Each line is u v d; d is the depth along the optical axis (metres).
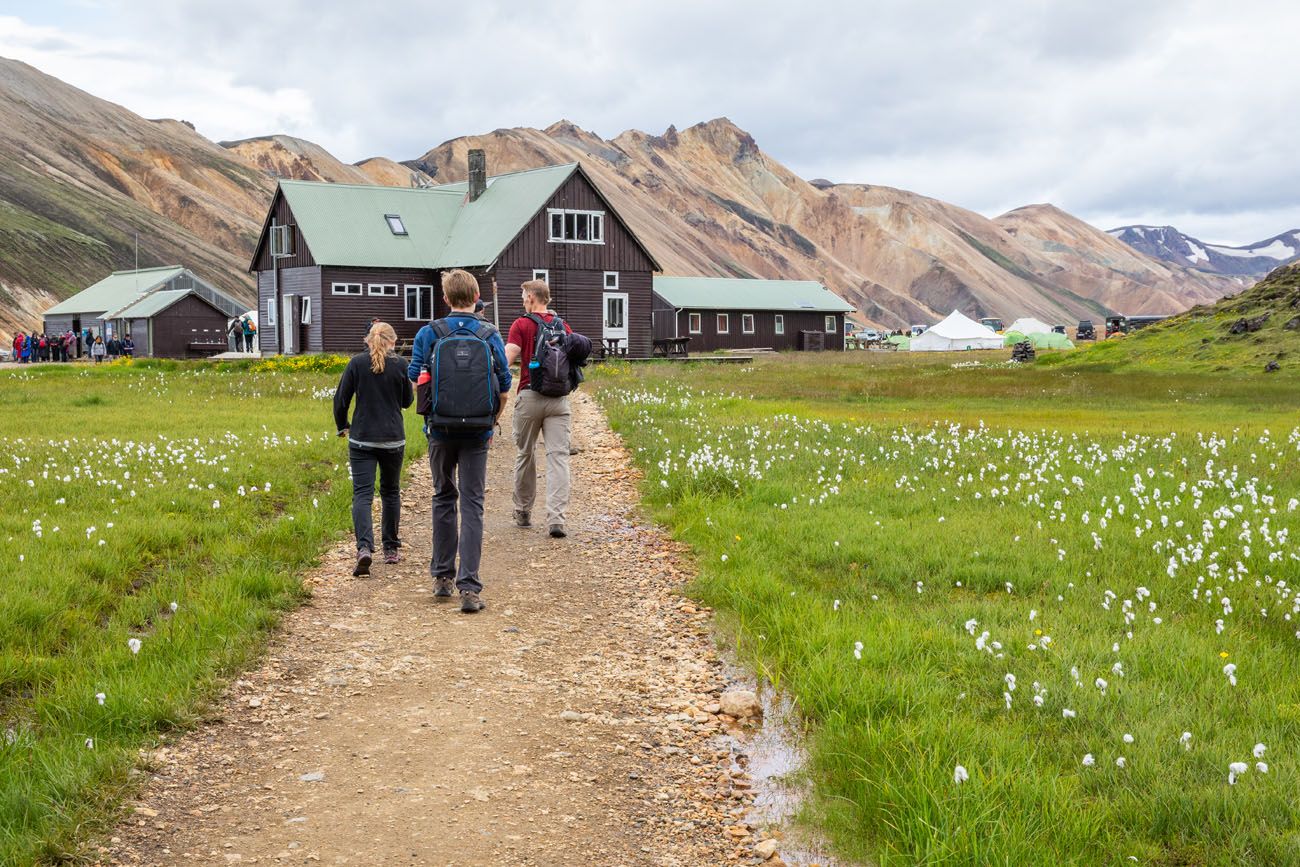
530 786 5.09
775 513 10.60
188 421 19.31
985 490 11.73
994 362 56.28
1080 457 13.79
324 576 8.81
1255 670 5.92
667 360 51.03
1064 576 7.93
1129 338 46.75
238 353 61.94
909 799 4.48
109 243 157.12
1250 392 29.70
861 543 9.09
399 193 59.22
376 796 4.94
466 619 7.77
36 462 13.18
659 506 11.82
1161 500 10.94
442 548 8.32
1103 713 5.34
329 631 7.38
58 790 4.66
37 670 5.99
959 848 4.11
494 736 5.67
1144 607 7.26
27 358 71.69
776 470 13.06
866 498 11.31
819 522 9.94
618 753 5.50
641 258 56.75
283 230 56.66
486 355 8.12
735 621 7.55
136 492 11.05
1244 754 4.78
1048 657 6.18
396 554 9.41
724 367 48.94
